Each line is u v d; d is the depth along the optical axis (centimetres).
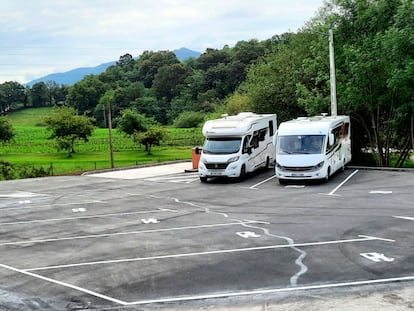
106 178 3241
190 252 1338
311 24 3947
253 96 4166
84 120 6212
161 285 1093
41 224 1839
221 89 10169
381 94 3150
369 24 3241
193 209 1980
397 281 1044
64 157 5638
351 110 3375
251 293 1017
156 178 3134
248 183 2622
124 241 1504
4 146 7069
